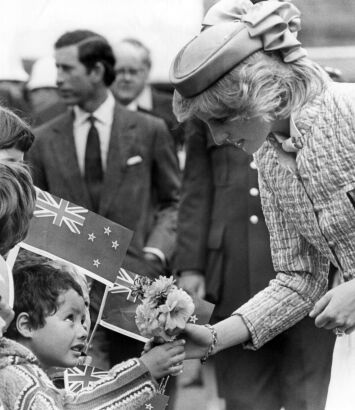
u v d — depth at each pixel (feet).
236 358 25.34
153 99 27.66
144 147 27.27
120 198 27.07
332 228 16.44
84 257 18.33
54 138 27.14
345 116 16.02
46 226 18.22
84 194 27.02
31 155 27.02
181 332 17.29
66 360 17.24
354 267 16.60
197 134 26.66
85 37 27.35
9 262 17.66
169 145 27.37
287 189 16.76
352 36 28.37
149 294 16.75
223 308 26.25
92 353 23.50
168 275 26.76
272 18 15.79
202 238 26.48
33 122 26.50
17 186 16.17
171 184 27.22
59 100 27.37
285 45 15.80
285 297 17.92
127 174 27.17
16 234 16.26
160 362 16.74
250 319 17.80
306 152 16.17
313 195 16.43
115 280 18.45
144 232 26.96
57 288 17.13
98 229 18.43
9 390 15.21
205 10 27.96
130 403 16.37
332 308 16.20
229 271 26.27
